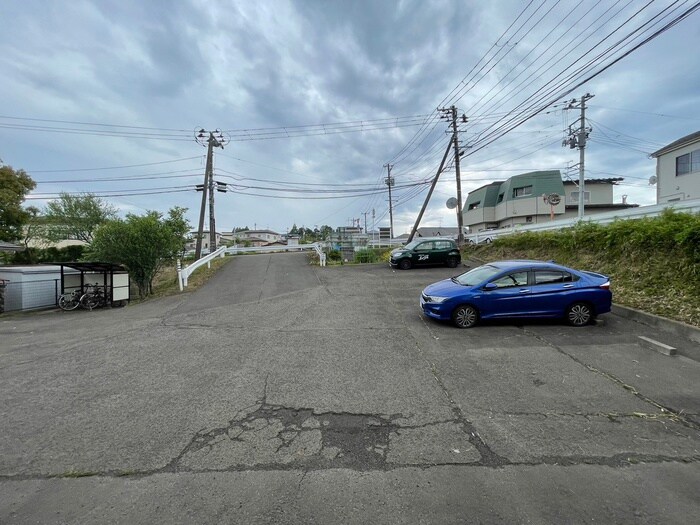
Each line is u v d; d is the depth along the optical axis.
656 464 3.14
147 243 15.23
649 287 8.68
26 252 32.09
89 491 2.86
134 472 3.10
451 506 2.62
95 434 3.74
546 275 7.76
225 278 16.64
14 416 4.17
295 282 14.96
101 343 7.34
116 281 13.98
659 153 22.98
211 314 9.93
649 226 9.98
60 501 2.74
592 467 3.10
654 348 6.12
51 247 34.25
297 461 3.22
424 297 8.23
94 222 33.91
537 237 15.88
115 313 11.66
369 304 10.34
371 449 3.39
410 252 18.03
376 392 4.65
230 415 4.10
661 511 2.57
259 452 3.37
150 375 5.39
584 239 12.63
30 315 12.83
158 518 2.55
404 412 4.11
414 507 2.62
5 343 7.95
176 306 11.59
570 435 3.61
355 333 7.46
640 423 3.85
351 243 25.11
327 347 6.58
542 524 2.44
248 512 2.59
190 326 8.59
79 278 14.60
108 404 4.43
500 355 5.96
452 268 17.61
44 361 6.24
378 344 6.69
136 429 3.83
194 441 3.57
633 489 2.81
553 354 5.96
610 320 7.85
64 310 13.71
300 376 5.22
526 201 34.72
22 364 6.11
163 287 16.61
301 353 6.27
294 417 4.04
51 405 4.44
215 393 4.70
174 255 16.72
